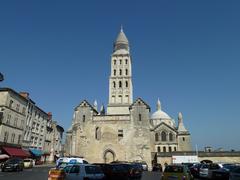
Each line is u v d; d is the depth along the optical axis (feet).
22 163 141.38
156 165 183.32
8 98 173.27
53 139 270.46
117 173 87.81
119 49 286.25
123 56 279.28
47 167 184.85
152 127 280.92
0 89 172.86
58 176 67.00
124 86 266.16
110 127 204.23
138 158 193.77
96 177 66.74
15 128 182.80
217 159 199.62
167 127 285.64
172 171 69.00
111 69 275.39
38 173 122.31
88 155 197.88
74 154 198.29
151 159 198.49
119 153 196.75
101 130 204.23
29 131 208.85
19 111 189.98
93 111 211.41
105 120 206.28
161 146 278.26
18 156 174.19
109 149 198.18
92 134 203.10
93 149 199.52
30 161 168.86
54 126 276.82
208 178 103.09
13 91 178.91
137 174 96.07
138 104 209.05
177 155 204.95
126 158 194.80
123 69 273.75
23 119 196.34
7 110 171.73
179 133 281.13
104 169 89.20
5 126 168.96
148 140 198.08
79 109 211.20
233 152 200.64
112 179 87.20
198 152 206.08
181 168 68.64
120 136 201.36
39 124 233.14
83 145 200.64
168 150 276.62
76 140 201.98
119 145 198.59
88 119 207.21
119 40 290.56
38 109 229.86
